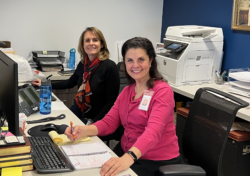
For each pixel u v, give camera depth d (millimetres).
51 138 1437
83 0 3543
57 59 3379
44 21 3441
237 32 2973
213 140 1499
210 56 2957
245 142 2193
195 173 1268
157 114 1452
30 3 3332
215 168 1467
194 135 1636
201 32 3000
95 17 3648
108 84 2262
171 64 2879
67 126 1590
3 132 1174
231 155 2234
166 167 1303
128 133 1616
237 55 3004
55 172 1119
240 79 2441
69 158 1236
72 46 3641
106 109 2230
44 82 1827
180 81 2879
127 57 1548
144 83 1605
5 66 1251
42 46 3502
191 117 1684
